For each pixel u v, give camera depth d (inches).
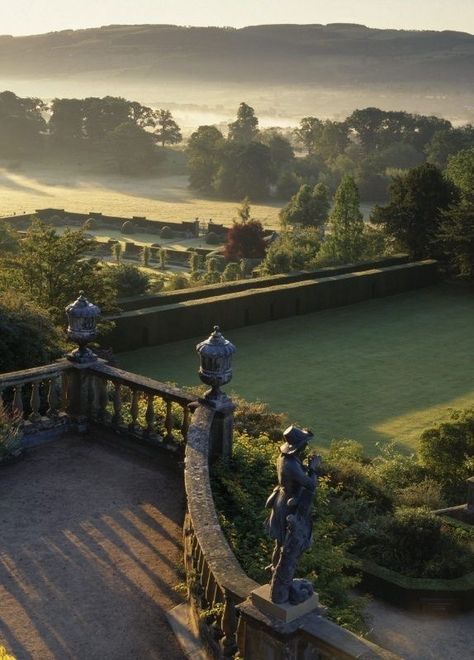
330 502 906.7
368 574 804.6
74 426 592.1
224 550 342.6
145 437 563.5
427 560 837.2
